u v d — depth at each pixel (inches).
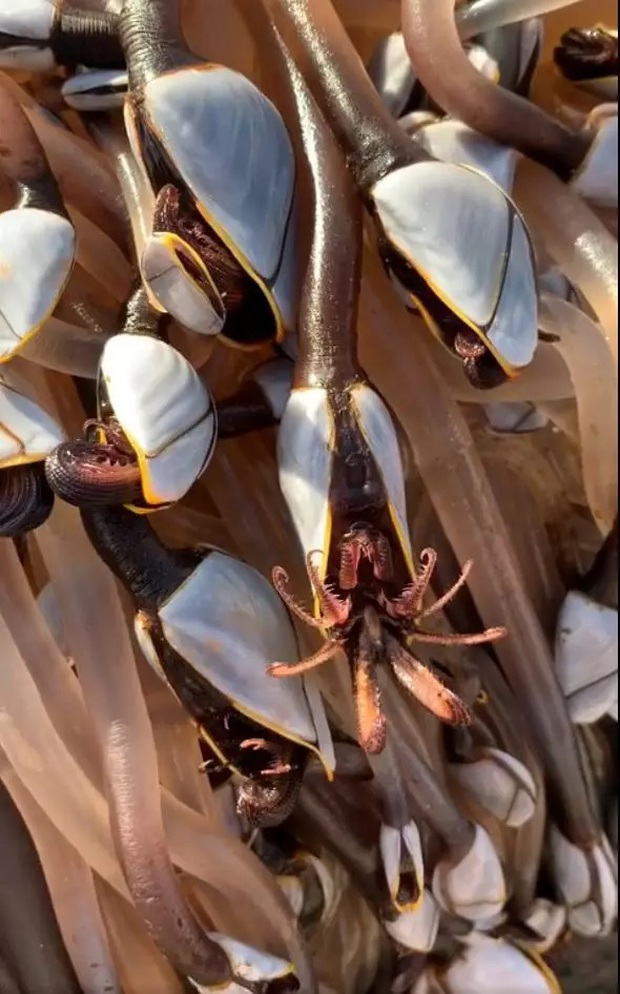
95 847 6.9
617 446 7.9
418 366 7.2
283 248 6.2
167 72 5.9
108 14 6.4
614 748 9.4
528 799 8.0
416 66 7.2
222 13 6.9
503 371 6.5
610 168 7.7
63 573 6.6
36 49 6.6
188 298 5.7
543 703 8.0
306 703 6.3
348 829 7.7
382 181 6.3
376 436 6.0
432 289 6.3
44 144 6.6
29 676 6.6
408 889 7.3
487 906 7.8
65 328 6.5
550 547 8.6
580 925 8.7
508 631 7.8
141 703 6.7
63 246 6.1
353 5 7.7
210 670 6.1
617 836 9.1
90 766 6.9
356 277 6.3
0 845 6.9
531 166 7.7
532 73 8.0
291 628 6.5
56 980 7.1
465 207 6.3
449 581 7.9
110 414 5.7
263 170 6.0
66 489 5.6
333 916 7.9
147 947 7.4
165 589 6.1
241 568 6.3
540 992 7.9
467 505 7.5
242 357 6.8
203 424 5.8
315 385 6.0
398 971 8.1
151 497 5.6
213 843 7.0
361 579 5.9
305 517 5.9
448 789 8.0
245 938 7.3
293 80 6.6
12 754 6.6
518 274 6.5
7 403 5.8
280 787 6.2
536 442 8.6
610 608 8.1
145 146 5.9
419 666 5.8
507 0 7.3
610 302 7.7
